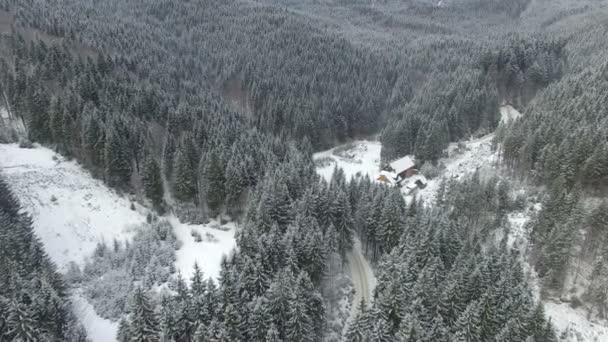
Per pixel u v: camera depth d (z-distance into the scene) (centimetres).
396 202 7206
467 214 7481
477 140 12675
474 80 13838
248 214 7200
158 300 5809
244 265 5475
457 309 5094
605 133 7469
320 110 14188
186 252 7075
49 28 13825
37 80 9981
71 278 6056
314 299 5394
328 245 6519
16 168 7850
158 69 14338
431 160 11206
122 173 8231
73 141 8575
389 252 6894
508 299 4988
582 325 5362
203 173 8088
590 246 5994
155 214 7925
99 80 10950
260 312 4797
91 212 7512
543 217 6381
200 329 4406
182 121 10200
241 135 10038
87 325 5431
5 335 4366
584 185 7194
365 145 14200
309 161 10938
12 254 5328
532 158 8362
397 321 5025
